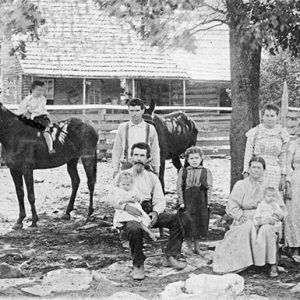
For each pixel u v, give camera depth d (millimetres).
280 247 8242
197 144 20266
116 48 25812
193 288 6281
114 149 8172
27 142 9836
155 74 26781
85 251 8305
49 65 25797
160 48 7672
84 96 26219
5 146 9867
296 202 7965
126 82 27734
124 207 7031
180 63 28922
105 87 28047
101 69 26281
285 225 8031
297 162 8102
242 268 7098
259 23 7449
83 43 22453
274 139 7918
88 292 6418
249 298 6105
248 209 7488
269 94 25047
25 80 26516
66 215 10656
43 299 6188
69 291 6457
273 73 25078
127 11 7992
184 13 7594
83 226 10008
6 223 10273
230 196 7562
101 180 15484
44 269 7371
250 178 7531
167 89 28922
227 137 21297
